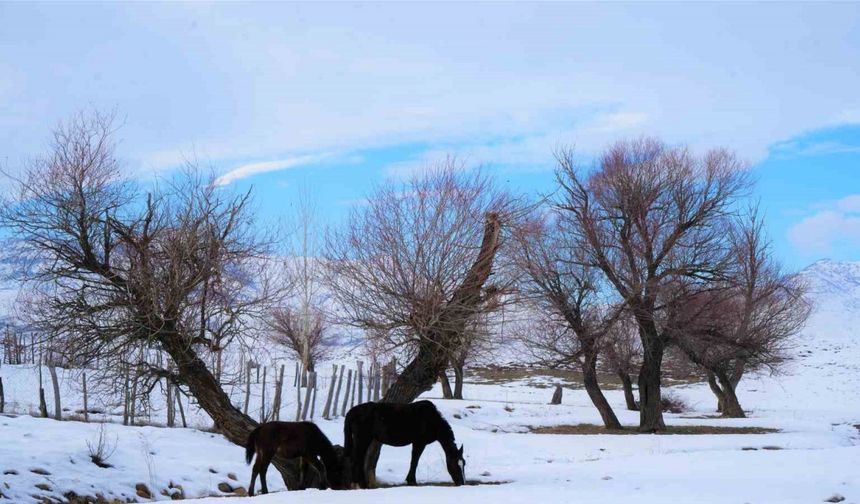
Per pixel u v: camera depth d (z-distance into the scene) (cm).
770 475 1664
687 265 3145
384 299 1711
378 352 1830
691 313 3200
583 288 3077
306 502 1215
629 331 3350
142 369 1750
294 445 1483
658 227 3094
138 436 1948
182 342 1730
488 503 1221
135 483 1585
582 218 3116
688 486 1485
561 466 1936
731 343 3362
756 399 5375
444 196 1756
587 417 3712
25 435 1800
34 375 3441
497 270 1794
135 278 1669
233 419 1777
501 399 4719
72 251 1672
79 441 1769
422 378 1786
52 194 1667
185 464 1755
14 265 1744
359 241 1772
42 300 1830
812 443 2816
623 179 3155
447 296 1711
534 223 2397
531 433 3159
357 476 1541
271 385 3719
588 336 3098
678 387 6003
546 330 3139
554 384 5831
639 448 2619
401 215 1769
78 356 1688
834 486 1477
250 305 1836
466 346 1800
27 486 1415
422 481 1806
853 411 4512
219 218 1795
